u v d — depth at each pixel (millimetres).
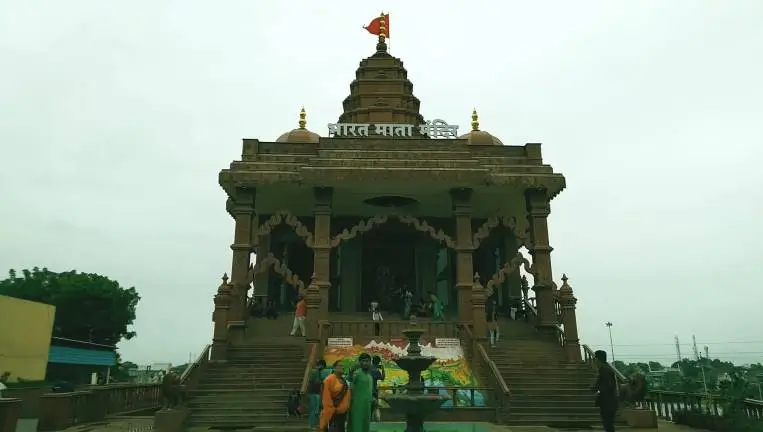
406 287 30625
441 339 22234
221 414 17297
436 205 30312
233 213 28812
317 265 24812
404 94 35531
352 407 9672
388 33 38438
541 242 25859
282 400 18062
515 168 27000
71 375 41000
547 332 24609
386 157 26594
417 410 12328
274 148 28203
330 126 30344
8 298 28766
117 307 58594
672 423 18859
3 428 13266
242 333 23828
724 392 17250
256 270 24891
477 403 18766
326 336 22453
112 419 20016
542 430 16359
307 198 29016
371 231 32531
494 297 32094
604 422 13500
